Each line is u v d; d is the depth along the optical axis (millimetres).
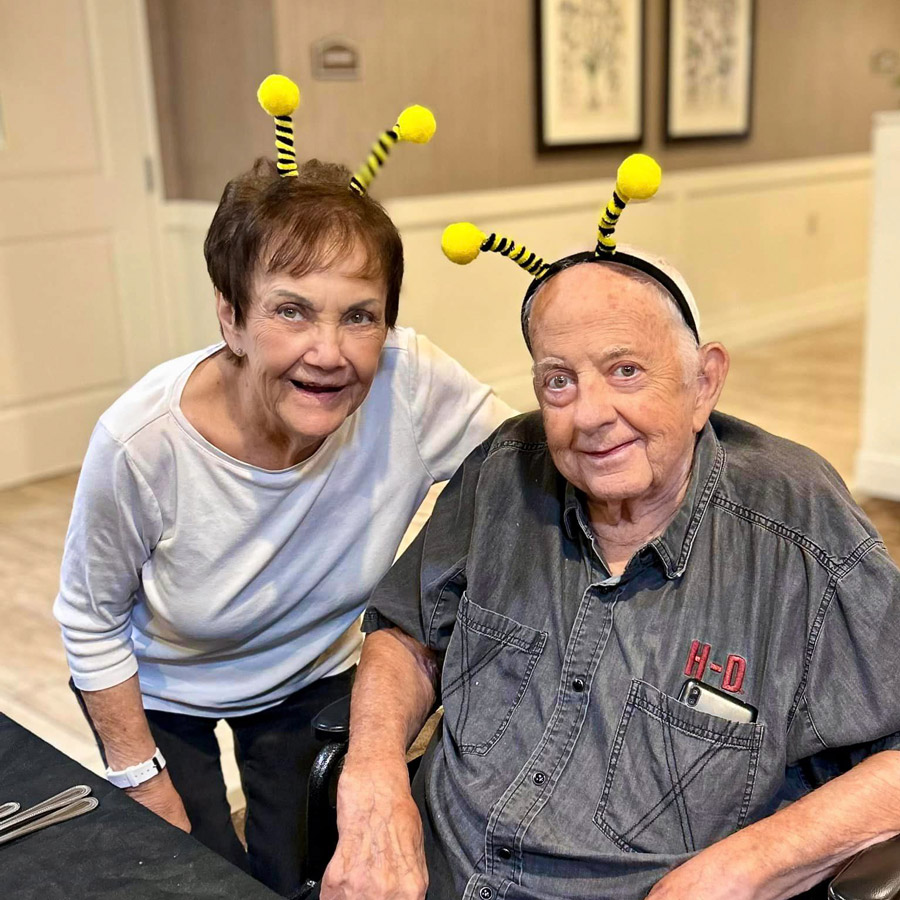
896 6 7176
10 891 943
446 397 1487
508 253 1229
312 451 1354
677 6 5566
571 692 1208
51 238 4160
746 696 1141
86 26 4145
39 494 4082
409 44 4410
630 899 1106
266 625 1476
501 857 1184
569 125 5133
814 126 6777
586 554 1263
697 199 6020
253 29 4020
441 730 1358
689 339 1198
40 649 2830
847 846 1045
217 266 1213
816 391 5312
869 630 1103
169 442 1308
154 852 986
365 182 1311
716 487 1216
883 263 3598
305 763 1621
